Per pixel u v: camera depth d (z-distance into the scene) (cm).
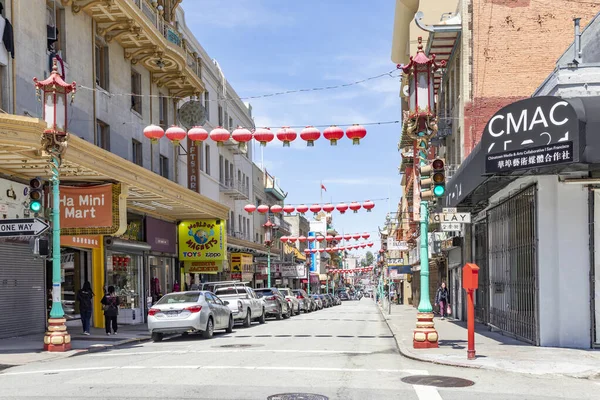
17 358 1412
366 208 2405
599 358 1236
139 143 2841
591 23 1856
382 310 4447
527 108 1289
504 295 1838
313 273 9206
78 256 2409
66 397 862
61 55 2131
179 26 3384
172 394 873
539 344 1448
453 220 1480
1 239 1838
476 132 2500
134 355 1446
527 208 1548
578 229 1426
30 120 1527
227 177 4478
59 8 2158
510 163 1316
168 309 1866
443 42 2759
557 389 923
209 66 3962
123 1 2309
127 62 2722
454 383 968
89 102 2309
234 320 2528
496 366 1125
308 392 886
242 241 4581
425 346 1425
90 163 1897
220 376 1048
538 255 1450
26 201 1956
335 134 1545
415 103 1479
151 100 3000
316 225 11606
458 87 2753
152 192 2442
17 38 1831
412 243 5038
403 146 3962
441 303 2894
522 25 2528
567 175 1426
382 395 863
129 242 2670
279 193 6481
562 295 1425
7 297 1867
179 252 3400
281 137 1556
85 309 2028
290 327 2488
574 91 1402
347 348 1545
